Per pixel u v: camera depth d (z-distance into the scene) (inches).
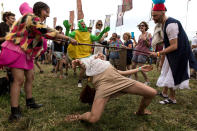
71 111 110.7
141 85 90.0
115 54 234.4
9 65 92.0
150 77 239.8
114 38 239.9
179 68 114.6
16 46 91.3
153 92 89.7
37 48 99.3
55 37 97.7
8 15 135.0
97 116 82.6
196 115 108.7
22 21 89.1
